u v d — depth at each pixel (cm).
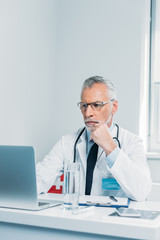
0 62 205
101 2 270
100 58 268
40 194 151
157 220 95
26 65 235
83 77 272
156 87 275
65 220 98
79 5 276
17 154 108
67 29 279
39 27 253
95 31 271
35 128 248
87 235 97
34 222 102
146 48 271
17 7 223
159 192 233
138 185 135
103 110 158
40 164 172
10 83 215
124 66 260
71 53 276
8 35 213
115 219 95
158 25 276
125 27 262
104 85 159
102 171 159
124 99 259
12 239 108
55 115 278
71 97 274
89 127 158
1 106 206
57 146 179
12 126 218
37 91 251
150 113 276
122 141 169
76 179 110
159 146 273
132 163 136
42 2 257
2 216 107
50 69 271
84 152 165
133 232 90
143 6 260
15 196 111
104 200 129
